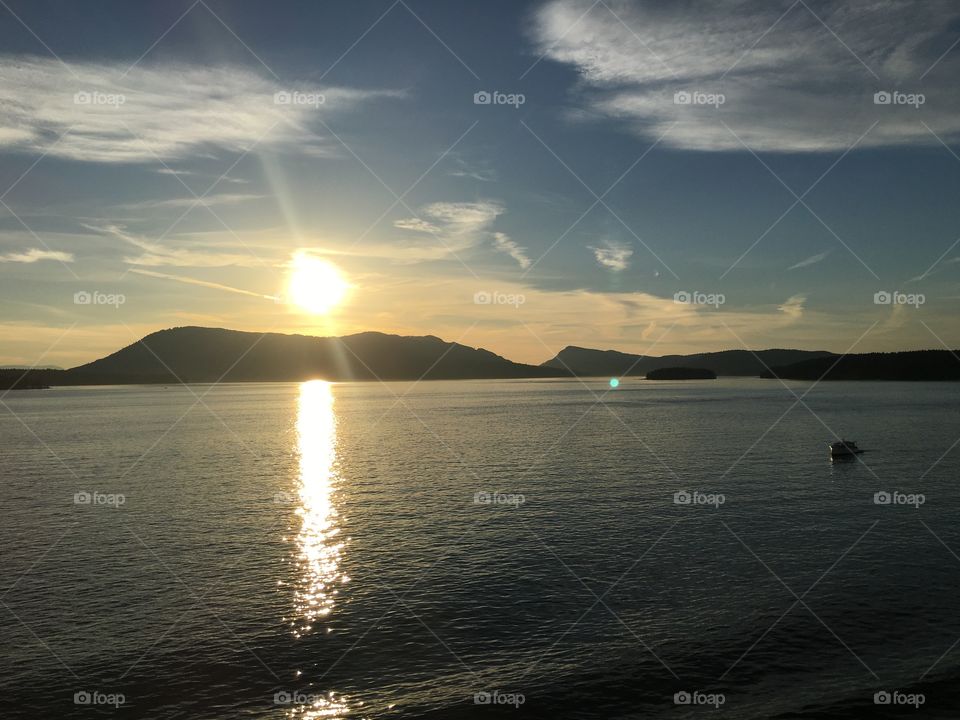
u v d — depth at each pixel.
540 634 28.45
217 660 26.41
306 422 152.50
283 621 30.03
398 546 41.38
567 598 32.38
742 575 35.41
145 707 23.20
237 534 45.00
